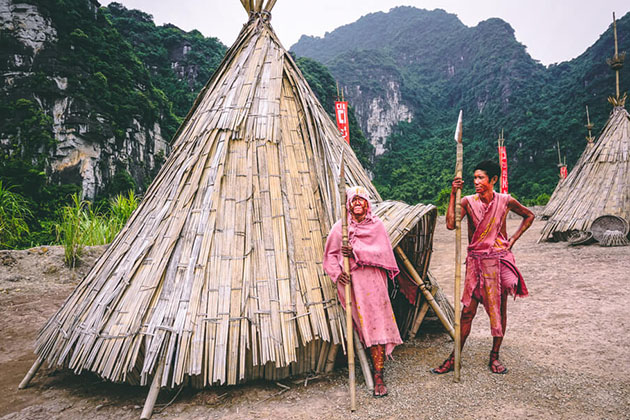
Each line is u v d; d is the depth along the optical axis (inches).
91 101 1771.7
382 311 113.0
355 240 115.4
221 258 121.6
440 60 7012.8
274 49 172.9
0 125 1488.7
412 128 5383.9
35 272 277.0
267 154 141.3
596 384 105.2
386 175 4392.2
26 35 1646.2
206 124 150.8
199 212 129.6
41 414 110.0
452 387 109.6
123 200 390.6
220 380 107.9
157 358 109.3
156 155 2181.3
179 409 107.8
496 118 4124.0
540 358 124.9
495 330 113.9
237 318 113.2
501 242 115.9
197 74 3196.4
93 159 1694.1
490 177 115.3
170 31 3348.9
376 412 99.7
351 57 5821.9
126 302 119.3
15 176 1358.3
